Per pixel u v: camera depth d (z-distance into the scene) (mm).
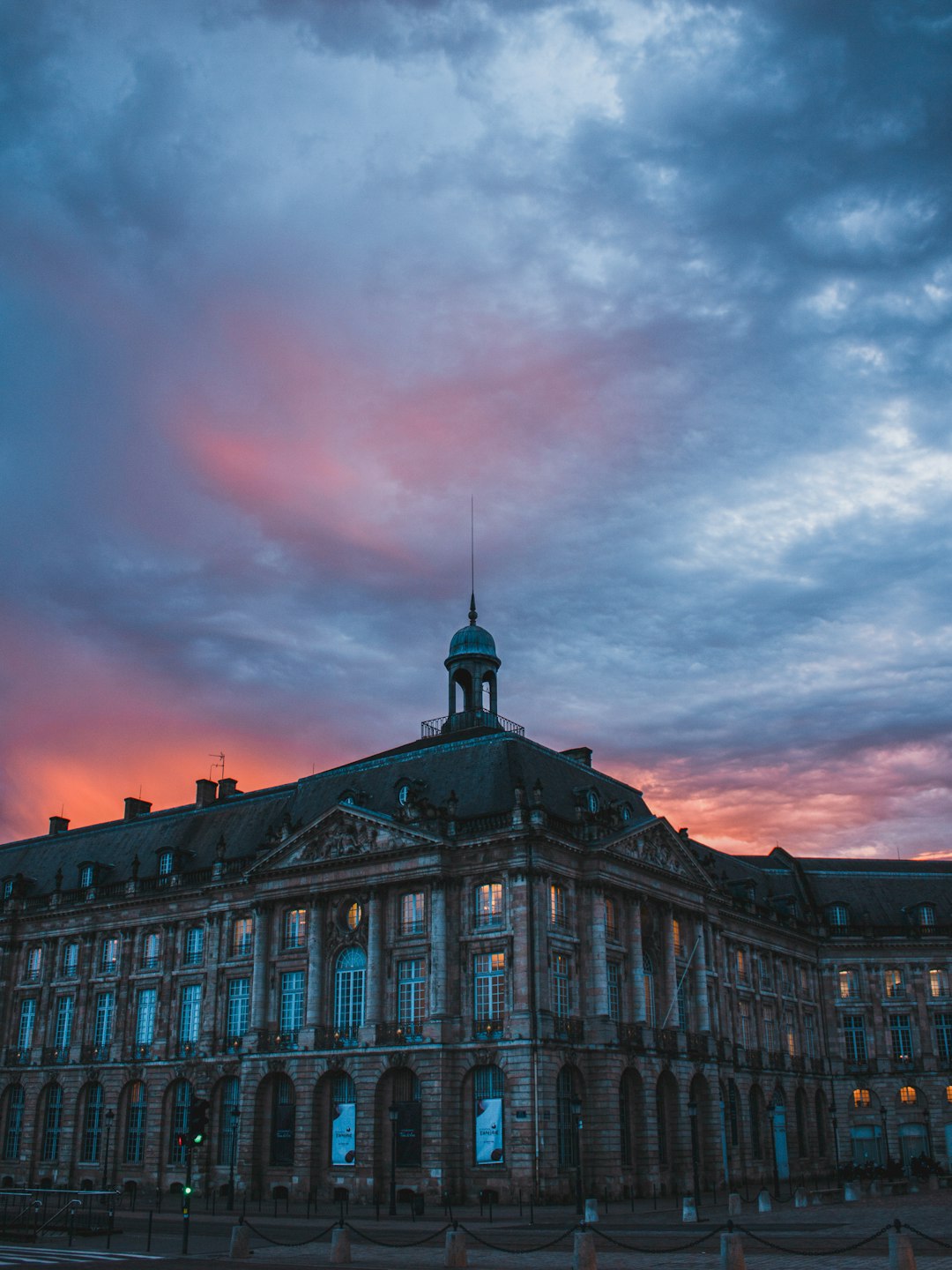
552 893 58688
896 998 88938
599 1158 55625
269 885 65750
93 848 84125
